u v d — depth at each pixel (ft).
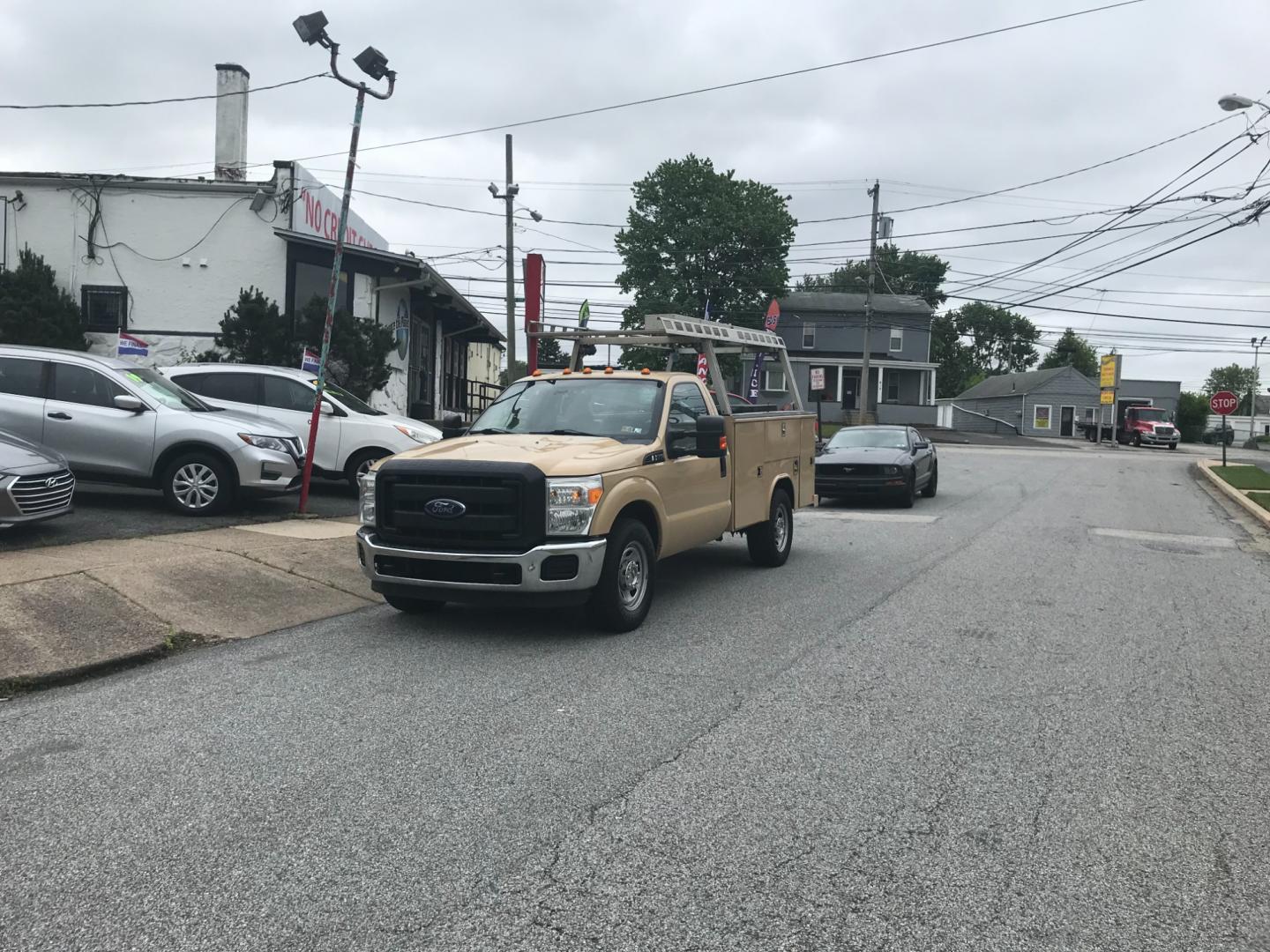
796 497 34.55
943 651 22.06
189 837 12.10
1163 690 19.21
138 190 66.49
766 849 11.96
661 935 9.98
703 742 15.76
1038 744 15.97
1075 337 318.45
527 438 24.47
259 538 31.32
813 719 17.02
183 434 34.88
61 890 10.78
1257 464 107.34
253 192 66.90
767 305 160.25
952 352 309.22
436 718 16.74
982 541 40.27
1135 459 111.04
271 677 19.20
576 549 21.12
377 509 21.98
